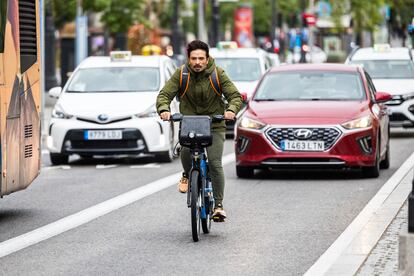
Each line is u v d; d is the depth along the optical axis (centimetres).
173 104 3094
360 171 2720
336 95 2658
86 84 3122
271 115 2534
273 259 1520
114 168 2905
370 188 2347
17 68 1841
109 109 2970
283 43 9512
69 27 8925
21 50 1867
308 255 1546
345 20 8681
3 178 1773
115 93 3070
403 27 7112
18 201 2198
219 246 1631
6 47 1784
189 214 1980
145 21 6575
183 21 10762
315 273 1412
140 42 6091
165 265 1485
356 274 1366
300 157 2495
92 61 3228
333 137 2495
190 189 1672
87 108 2980
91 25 9081
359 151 2503
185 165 1723
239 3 11231
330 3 8662
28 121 1898
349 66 2783
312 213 1967
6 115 1783
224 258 1533
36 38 1941
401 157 3116
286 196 2222
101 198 2225
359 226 1803
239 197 2212
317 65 2777
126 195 2269
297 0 11238
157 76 3159
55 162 3030
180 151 1712
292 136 2500
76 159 3234
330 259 1512
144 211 2023
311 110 2544
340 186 2394
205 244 1650
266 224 1842
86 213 2005
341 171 2734
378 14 8612
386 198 2161
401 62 4050
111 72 3159
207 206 1739
